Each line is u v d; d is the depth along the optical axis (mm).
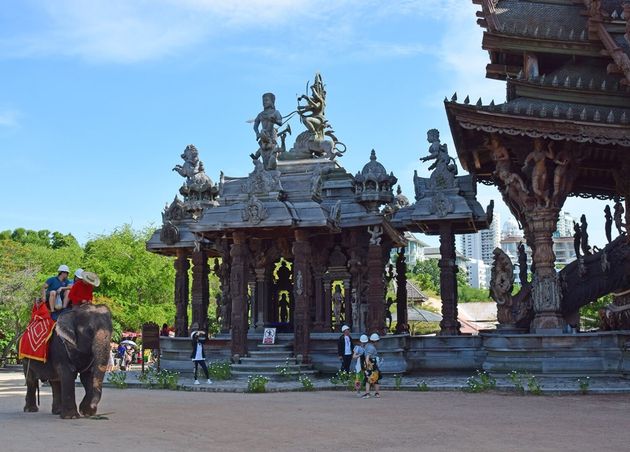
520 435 12336
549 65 28797
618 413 15766
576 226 29562
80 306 14391
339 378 25719
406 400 19406
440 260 30109
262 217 27875
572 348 24719
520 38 26891
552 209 26234
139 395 21516
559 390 20625
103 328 14141
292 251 31672
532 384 21031
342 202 31156
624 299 27469
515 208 29844
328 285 31859
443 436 12242
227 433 12531
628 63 24234
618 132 24266
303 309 28406
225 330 32969
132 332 59906
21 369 47094
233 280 28906
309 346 28578
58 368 13977
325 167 33094
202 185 34938
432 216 29828
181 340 32406
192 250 35875
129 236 61938
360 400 19531
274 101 31750
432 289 98562
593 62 27672
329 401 19266
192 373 31250
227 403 18672
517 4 28906
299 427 13484
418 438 12008
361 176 30562
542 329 25797
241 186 29688
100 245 59719
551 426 13547
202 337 25656
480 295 120688
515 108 25219
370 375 20594
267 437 12070
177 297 35906
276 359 27906
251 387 22734
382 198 30094
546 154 25797
